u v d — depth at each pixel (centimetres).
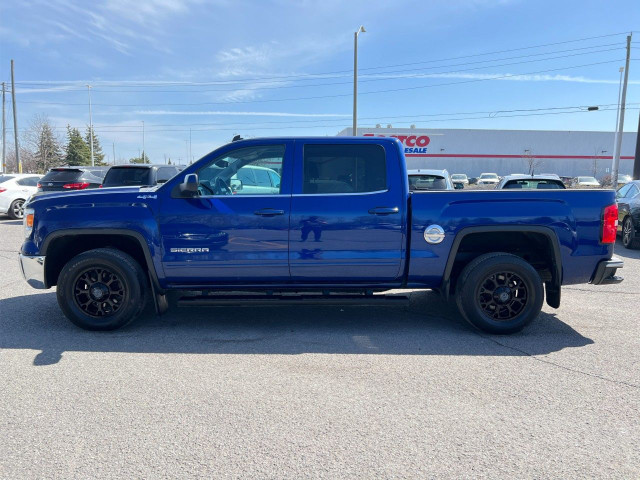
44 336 465
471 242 506
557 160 5519
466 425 299
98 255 464
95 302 474
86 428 295
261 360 407
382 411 317
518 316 468
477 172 5481
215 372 381
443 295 491
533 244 504
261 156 477
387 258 468
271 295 490
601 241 464
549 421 305
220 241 463
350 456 266
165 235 464
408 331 489
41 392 344
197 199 463
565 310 569
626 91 2867
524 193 462
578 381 365
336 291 491
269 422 302
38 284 479
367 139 473
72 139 6341
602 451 272
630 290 675
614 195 469
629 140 5506
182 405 325
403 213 464
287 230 461
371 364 398
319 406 324
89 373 378
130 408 320
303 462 260
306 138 476
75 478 246
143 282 477
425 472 252
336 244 464
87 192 477
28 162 6359
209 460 262
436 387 354
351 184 471
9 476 248
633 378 371
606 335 477
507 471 253
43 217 471
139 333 477
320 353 425
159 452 269
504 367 392
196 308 571
